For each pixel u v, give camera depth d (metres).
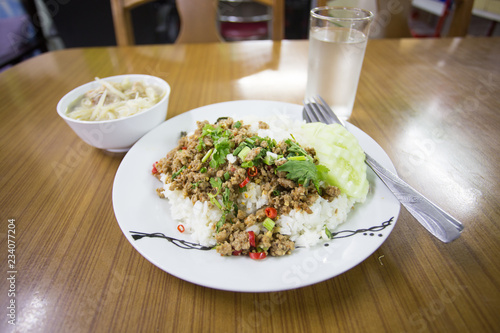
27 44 3.55
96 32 3.68
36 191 1.10
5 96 1.66
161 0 3.97
